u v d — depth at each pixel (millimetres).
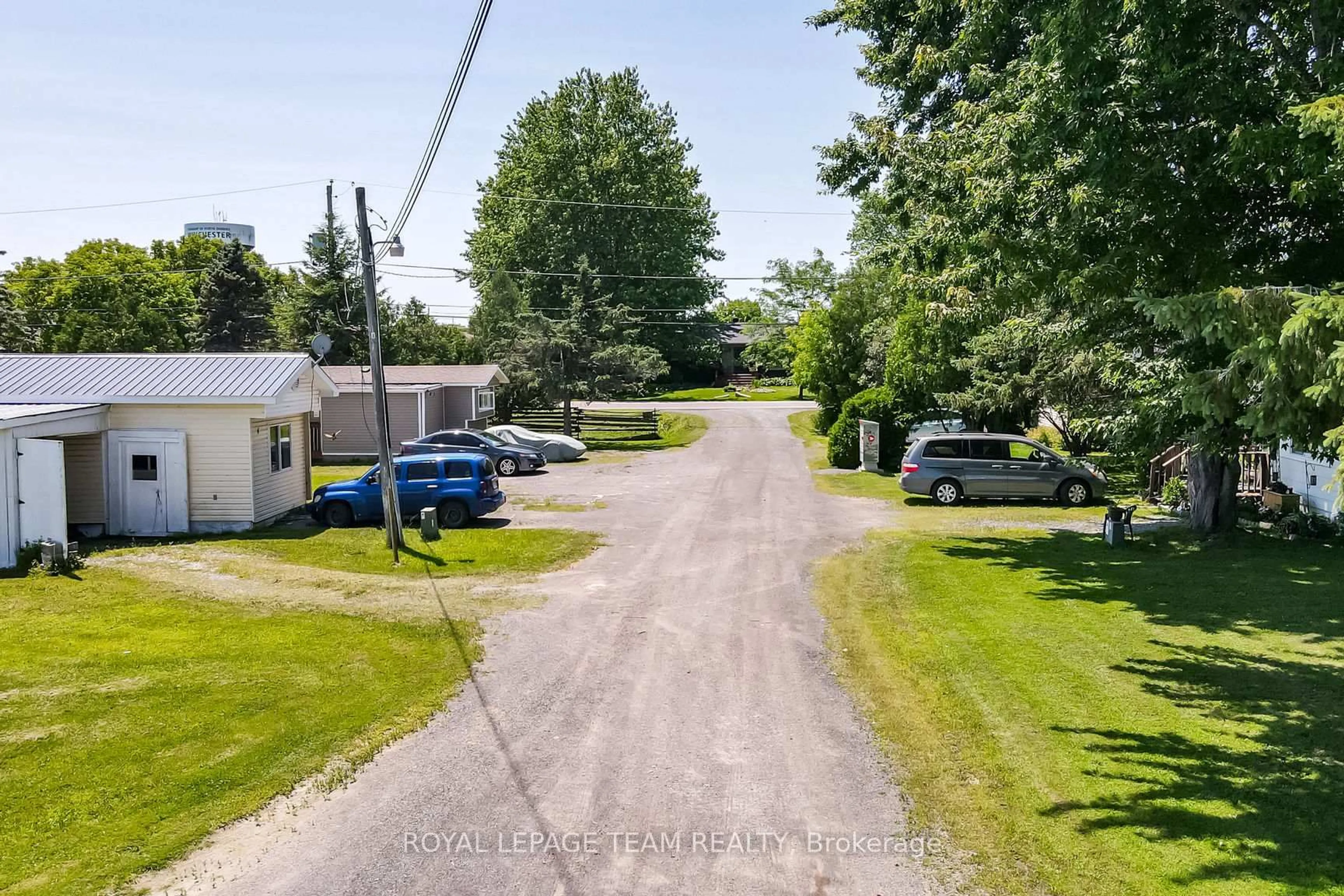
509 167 64188
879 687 9484
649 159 61281
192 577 14820
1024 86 11047
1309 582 13422
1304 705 8734
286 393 20125
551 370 41188
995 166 11125
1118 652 10531
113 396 18578
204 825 6590
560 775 7465
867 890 5758
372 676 9906
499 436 31922
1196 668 9891
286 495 21250
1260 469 20484
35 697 9195
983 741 8016
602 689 9516
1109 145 8891
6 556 15391
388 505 16562
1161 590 13289
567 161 57969
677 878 5914
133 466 18969
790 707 8969
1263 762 7473
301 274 49969
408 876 5945
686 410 53312
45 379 19578
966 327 12742
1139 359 10648
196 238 79875
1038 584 13930
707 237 67562
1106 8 8500
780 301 66375
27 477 15508
